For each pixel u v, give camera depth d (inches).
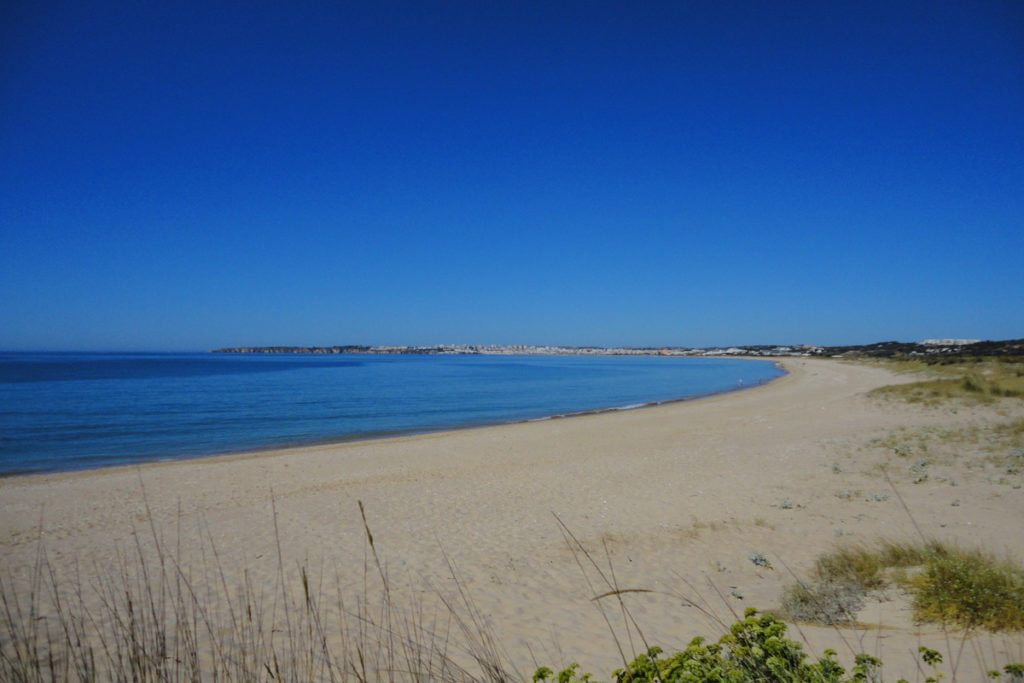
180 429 954.7
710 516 357.7
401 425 1024.9
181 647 183.5
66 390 1712.6
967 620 174.7
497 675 145.8
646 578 265.6
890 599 207.0
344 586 266.4
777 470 477.4
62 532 360.8
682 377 2728.8
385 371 3336.6
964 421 616.1
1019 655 144.3
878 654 156.7
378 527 362.6
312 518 386.6
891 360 2923.2
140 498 450.9
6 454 726.5
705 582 256.5
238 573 284.0
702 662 106.9
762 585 247.1
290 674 158.2
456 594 253.9
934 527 296.4
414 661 170.4
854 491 389.7
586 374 3056.1
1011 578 189.3
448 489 466.9
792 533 315.0
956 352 2411.4
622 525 350.3
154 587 262.7
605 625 213.6
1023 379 933.8
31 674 132.4
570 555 302.8
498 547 320.2
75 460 685.9
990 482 375.2
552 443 721.6
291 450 726.5
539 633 208.2
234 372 2982.3
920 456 469.7
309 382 2208.4
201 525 373.7
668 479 473.4
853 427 669.3
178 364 4306.1
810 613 203.8
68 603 238.5
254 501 437.7
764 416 883.4
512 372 3282.5
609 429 840.9
